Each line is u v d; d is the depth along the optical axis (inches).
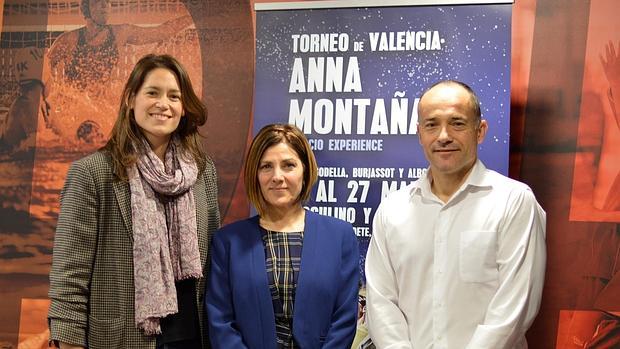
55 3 118.6
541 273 78.7
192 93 85.8
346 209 103.1
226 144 114.7
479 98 99.0
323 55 104.7
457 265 79.4
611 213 103.3
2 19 119.3
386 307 82.3
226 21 115.2
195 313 84.0
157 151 85.0
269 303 79.9
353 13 104.0
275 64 105.8
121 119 81.8
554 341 104.4
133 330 78.2
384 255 85.0
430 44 101.4
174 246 81.6
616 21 104.0
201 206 85.7
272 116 105.3
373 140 102.7
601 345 103.1
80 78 118.3
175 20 116.6
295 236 83.9
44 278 116.9
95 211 78.9
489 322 76.0
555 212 104.8
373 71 103.1
